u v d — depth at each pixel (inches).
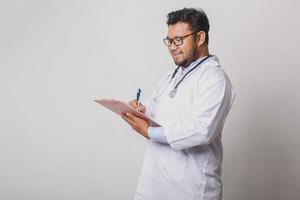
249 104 107.3
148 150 75.2
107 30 113.9
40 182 117.5
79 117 116.0
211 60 73.2
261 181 108.1
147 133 69.4
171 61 111.2
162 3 111.4
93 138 115.8
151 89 112.5
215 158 73.3
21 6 116.9
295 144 106.4
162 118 73.7
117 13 113.3
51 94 116.7
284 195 107.4
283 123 106.6
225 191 109.8
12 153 118.0
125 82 113.7
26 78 117.3
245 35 107.1
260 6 106.4
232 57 107.7
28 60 117.1
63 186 117.0
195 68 73.2
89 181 116.2
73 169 116.6
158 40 111.9
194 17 71.0
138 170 114.2
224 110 70.2
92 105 115.4
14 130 117.8
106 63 114.3
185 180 70.8
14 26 117.1
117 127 114.9
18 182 117.9
